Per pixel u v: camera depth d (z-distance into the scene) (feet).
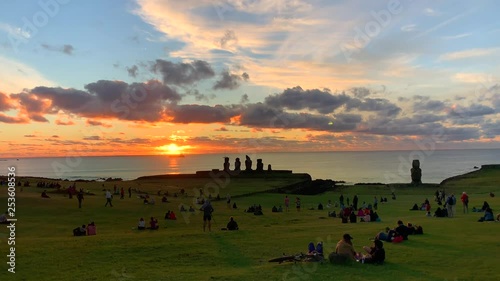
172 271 61.26
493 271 58.85
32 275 59.26
